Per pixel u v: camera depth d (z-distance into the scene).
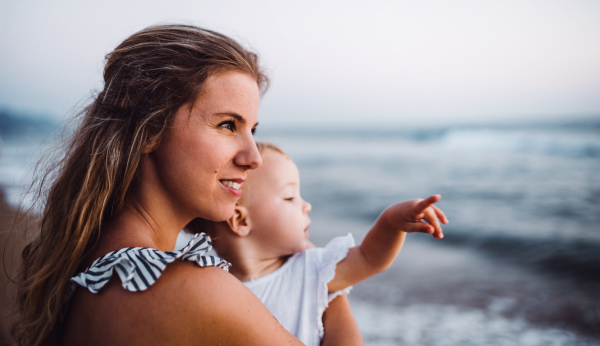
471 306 5.57
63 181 1.13
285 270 1.62
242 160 1.09
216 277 0.89
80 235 1.05
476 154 21.12
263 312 0.93
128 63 1.10
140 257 0.88
